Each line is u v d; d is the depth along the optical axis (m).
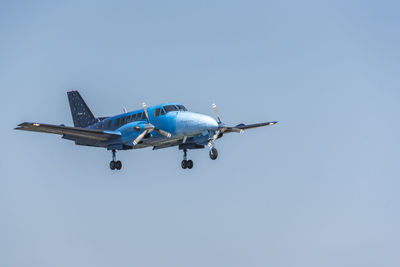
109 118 126.25
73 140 123.88
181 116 112.75
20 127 106.88
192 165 121.38
